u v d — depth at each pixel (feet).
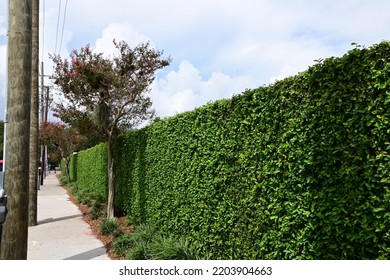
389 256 9.30
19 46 16.88
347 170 10.23
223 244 16.40
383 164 9.50
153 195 25.98
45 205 48.67
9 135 16.76
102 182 46.52
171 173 22.57
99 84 32.12
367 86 9.93
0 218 13.82
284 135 12.60
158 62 32.65
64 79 31.89
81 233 29.81
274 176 13.20
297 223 12.03
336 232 10.64
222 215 16.48
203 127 18.53
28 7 17.20
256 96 14.39
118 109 34.45
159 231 24.03
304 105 11.87
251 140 14.57
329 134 10.92
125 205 34.32
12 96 16.81
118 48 32.04
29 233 30.04
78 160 76.54
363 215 9.81
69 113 34.55
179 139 21.61
